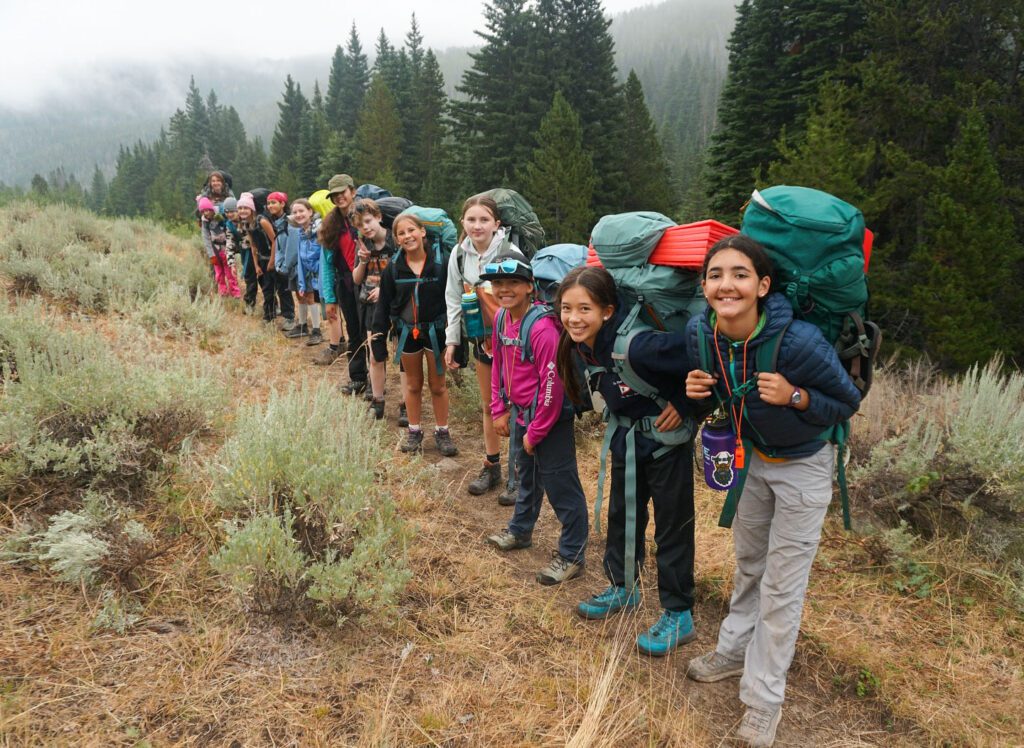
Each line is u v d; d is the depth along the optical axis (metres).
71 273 6.79
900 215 15.64
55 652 2.23
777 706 2.38
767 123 24.27
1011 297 14.74
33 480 3.08
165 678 2.22
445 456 4.83
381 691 2.35
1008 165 15.83
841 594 3.35
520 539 3.59
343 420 3.97
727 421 2.33
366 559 2.71
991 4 16.16
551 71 48.19
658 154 48.34
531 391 3.21
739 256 2.01
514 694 2.45
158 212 27.36
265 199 7.97
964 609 3.26
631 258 2.53
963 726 2.51
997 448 3.72
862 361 2.15
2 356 4.02
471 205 3.87
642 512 3.00
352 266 5.61
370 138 57.88
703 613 3.22
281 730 2.11
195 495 3.31
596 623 3.01
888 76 15.84
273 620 2.60
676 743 2.29
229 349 6.29
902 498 3.95
